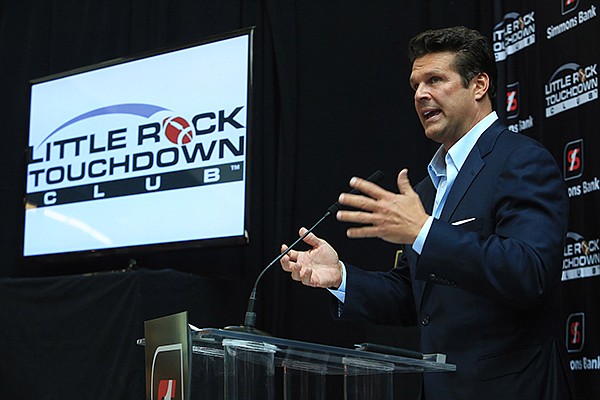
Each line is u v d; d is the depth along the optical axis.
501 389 2.40
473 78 2.72
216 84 4.51
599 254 3.75
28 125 5.09
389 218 2.22
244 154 4.36
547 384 2.40
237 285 4.30
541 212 2.41
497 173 2.55
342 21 4.88
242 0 5.13
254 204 4.81
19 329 4.32
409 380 3.34
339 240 4.61
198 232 4.40
